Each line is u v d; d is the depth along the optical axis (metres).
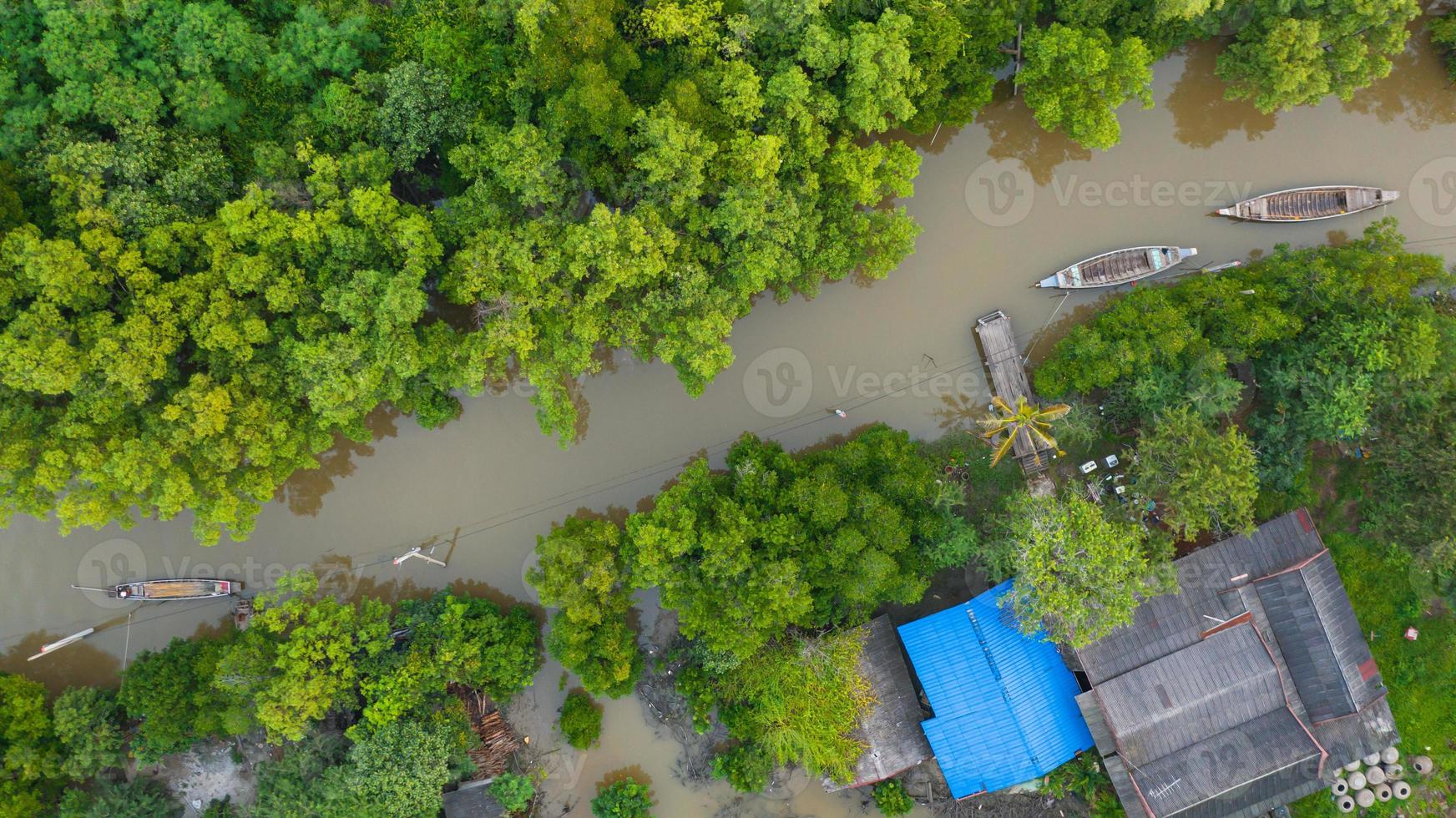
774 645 34.47
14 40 30.86
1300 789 34.09
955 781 34.28
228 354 30.95
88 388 29.34
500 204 32.16
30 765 32.34
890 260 34.03
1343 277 33.53
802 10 30.30
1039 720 34.41
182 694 33.66
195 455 30.75
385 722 33.12
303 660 31.98
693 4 30.95
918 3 31.95
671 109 30.64
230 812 35.12
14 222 29.88
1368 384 32.22
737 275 32.34
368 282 29.86
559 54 29.84
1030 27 35.31
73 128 31.39
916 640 35.00
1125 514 34.81
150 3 30.75
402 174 35.56
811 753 34.00
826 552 32.22
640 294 33.09
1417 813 35.50
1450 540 31.91
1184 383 34.28
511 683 35.47
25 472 30.38
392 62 33.91
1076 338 35.19
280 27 34.38
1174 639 34.19
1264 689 33.66
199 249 31.17
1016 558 32.44
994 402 36.03
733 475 35.25
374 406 35.78
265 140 33.50
